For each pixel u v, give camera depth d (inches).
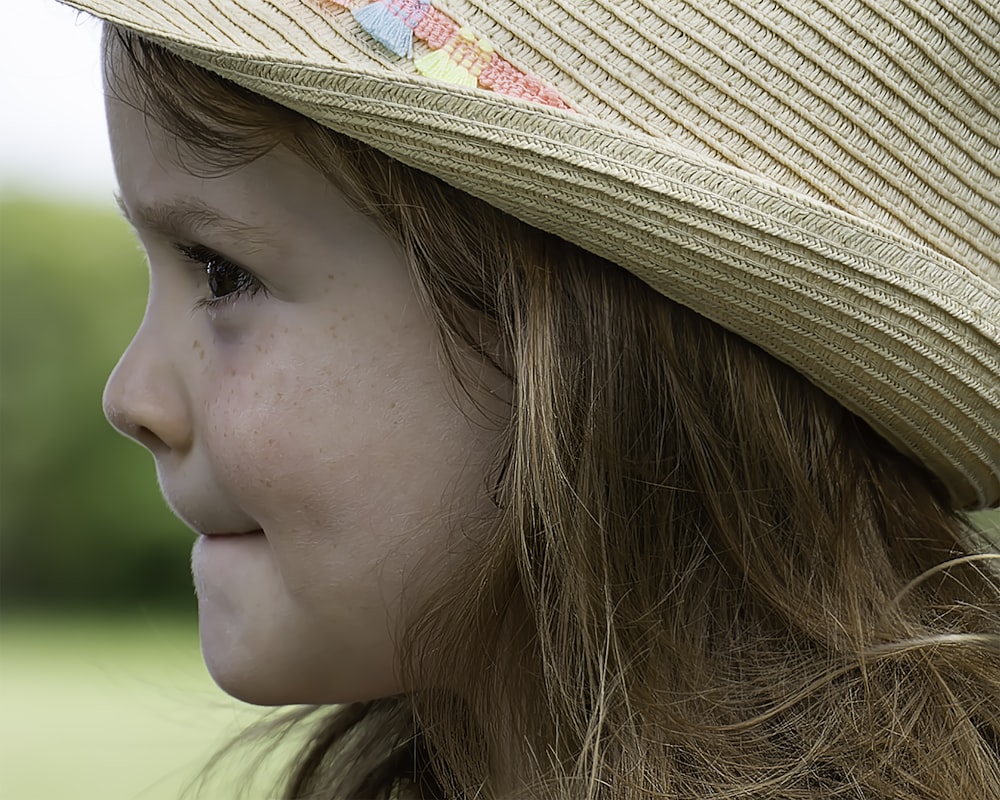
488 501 36.5
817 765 36.4
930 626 39.2
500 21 33.1
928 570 39.7
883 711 36.7
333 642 37.9
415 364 35.9
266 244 35.7
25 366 327.6
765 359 37.2
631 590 36.6
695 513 37.5
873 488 40.0
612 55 33.3
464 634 36.7
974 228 35.9
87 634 275.9
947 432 37.4
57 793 134.2
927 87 35.1
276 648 38.3
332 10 33.1
